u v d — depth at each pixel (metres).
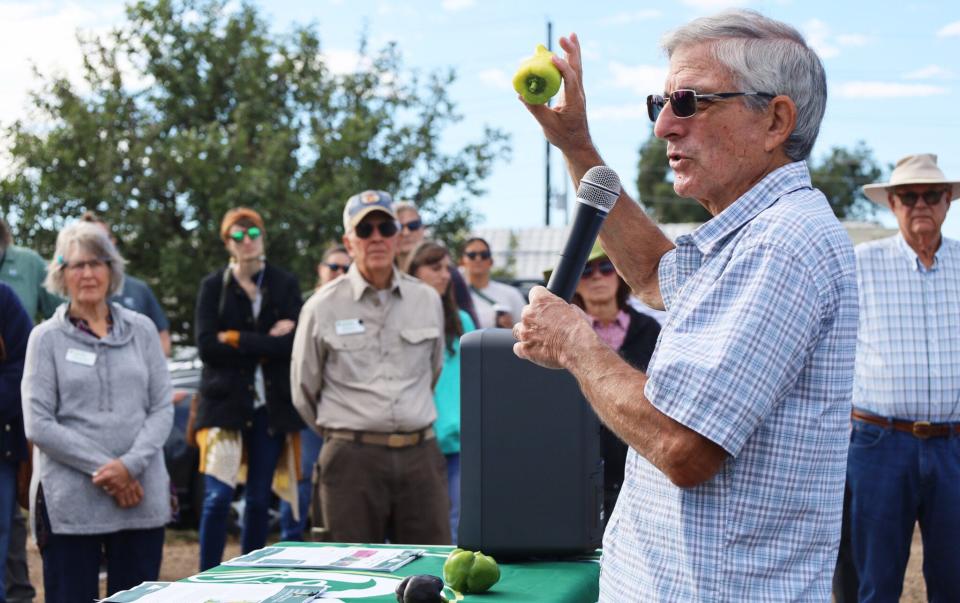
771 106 1.78
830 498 1.69
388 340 4.51
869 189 4.77
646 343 4.29
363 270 4.55
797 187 1.77
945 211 4.32
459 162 14.91
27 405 3.90
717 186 1.83
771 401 1.61
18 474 4.47
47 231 12.61
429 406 4.58
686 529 1.69
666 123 1.85
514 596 2.31
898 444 4.28
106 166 12.62
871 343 4.36
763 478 1.64
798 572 1.66
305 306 4.57
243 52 13.98
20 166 12.68
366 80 14.68
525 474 2.67
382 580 2.38
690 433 1.61
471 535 2.68
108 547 4.04
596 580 2.60
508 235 29.77
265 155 13.02
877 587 4.30
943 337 4.26
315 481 4.56
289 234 12.88
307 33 14.45
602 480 2.76
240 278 5.60
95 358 4.02
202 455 5.38
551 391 2.67
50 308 5.84
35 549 7.05
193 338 12.81
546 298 1.89
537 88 2.24
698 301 1.69
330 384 4.48
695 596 1.67
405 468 4.41
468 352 2.70
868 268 4.41
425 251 5.43
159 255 12.80
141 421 4.08
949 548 4.25
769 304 1.62
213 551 5.34
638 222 2.38
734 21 1.82
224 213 12.45
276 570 2.51
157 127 13.15
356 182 13.48
